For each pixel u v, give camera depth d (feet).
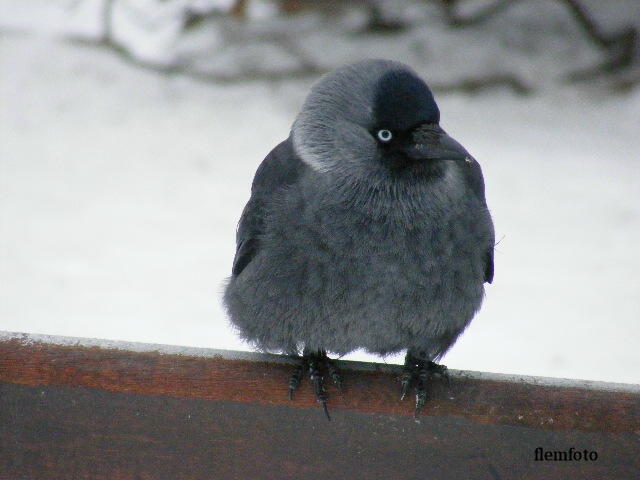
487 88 75.72
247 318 20.45
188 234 51.72
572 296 45.44
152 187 58.34
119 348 17.49
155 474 17.33
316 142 20.12
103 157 62.49
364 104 19.63
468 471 17.54
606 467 17.40
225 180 59.77
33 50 77.77
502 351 39.42
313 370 17.90
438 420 17.62
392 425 17.66
